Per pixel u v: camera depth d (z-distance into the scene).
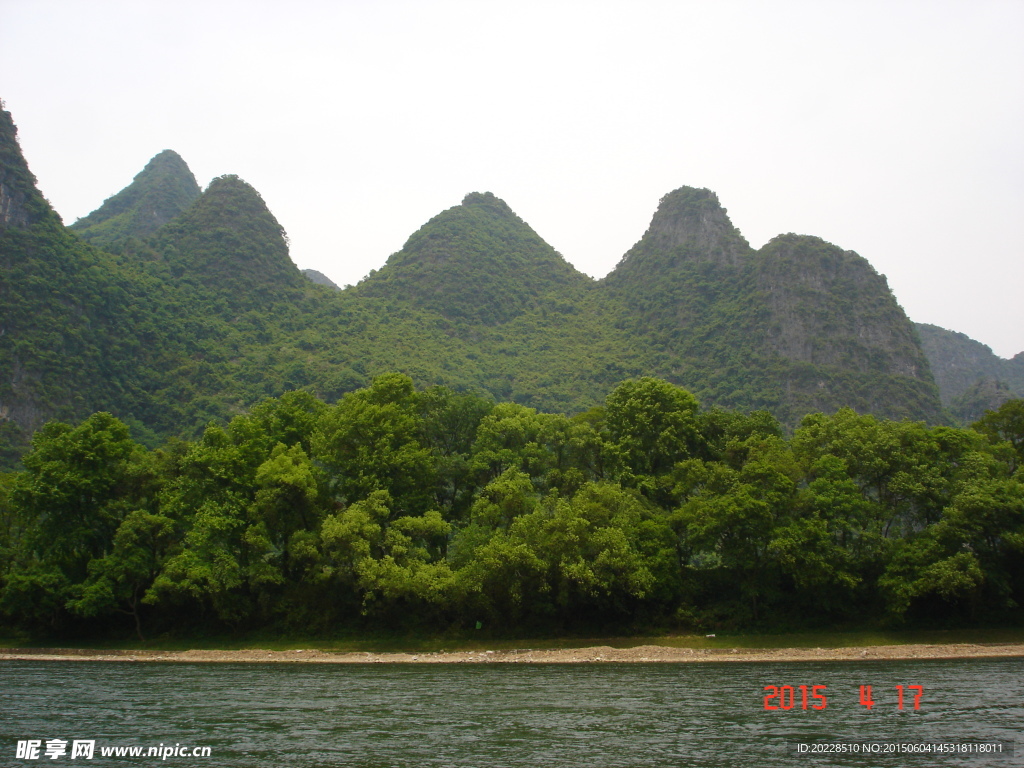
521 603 69.00
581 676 53.69
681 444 79.19
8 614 72.38
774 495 68.62
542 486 80.69
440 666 61.16
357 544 66.38
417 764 30.53
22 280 190.50
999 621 68.75
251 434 76.62
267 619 72.69
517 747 32.84
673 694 45.19
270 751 32.50
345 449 77.19
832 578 68.56
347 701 43.88
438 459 81.38
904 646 64.75
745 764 30.19
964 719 37.25
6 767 30.73
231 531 70.31
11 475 84.81
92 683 51.69
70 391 182.75
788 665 58.19
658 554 69.50
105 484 74.06
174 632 72.88
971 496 65.81
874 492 85.56
